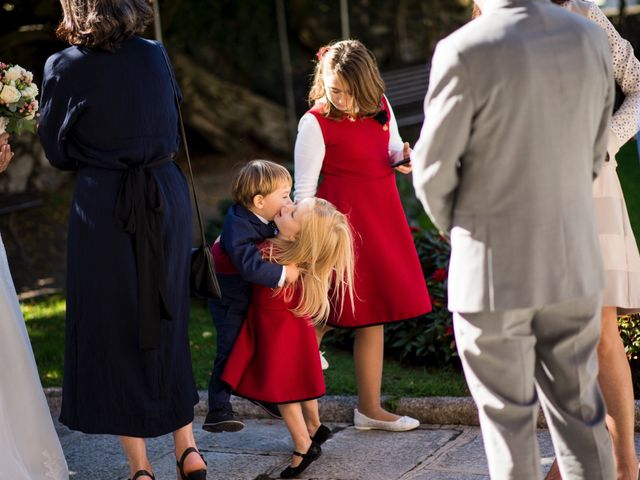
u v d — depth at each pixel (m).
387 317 3.51
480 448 3.40
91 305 2.88
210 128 10.91
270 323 3.21
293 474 3.25
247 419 4.00
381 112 3.50
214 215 8.85
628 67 2.84
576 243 2.25
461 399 3.71
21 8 8.57
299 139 3.48
